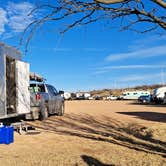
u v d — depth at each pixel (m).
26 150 8.75
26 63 13.20
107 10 5.07
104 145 9.43
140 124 15.03
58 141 10.18
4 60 11.02
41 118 16.67
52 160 7.51
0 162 7.36
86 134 11.83
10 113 11.92
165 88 45.09
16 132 12.32
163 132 12.08
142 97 49.16
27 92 13.29
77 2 4.83
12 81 12.21
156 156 7.93
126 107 32.72
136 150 8.70
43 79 17.73
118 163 7.24
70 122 16.19
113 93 105.19
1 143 9.77
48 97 17.53
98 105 39.69
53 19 4.90
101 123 15.77
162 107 32.06
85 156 7.91
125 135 11.58
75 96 83.75
